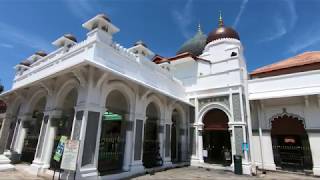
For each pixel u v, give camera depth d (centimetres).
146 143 1268
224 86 1424
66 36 1129
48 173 862
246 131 1313
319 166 1241
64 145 775
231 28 1988
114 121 1426
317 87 1309
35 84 1078
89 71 850
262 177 1131
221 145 1736
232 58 1534
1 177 829
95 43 874
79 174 733
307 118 1354
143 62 1180
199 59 1684
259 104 1567
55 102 1016
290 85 1420
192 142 1484
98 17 942
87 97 825
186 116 1565
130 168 984
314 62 1473
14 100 1470
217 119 1438
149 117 1343
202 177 1036
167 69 1545
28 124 1240
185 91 1641
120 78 948
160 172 1120
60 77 1008
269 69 1697
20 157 1162
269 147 1456
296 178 1123
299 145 1408
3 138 1407
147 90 1123
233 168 1252
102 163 962
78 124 811
